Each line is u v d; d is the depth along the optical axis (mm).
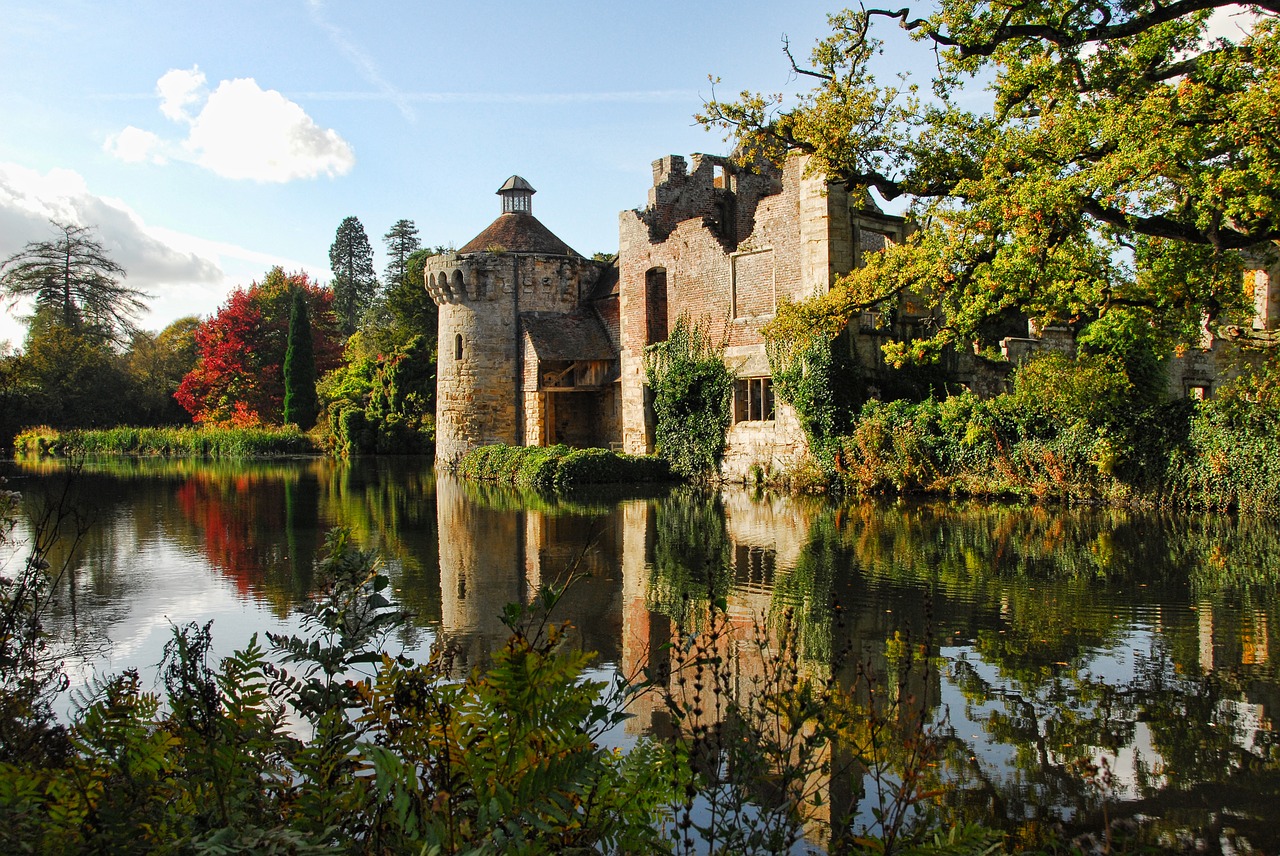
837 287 24406
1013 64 18641
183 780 4027
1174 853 5461
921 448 26656
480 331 43469
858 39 20250
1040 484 24156
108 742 4422
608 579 14289
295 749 4117
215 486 33656
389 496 29469
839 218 29297
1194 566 14391
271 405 78688
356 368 70062
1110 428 23344
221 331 76750
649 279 37000
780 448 30625
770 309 31328
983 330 27531
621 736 7215
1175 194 17453
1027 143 17938
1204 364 35844
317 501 27922
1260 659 9219
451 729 3857
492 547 17984
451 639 10594
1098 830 5730
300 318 71688
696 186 39219
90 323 75750
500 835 3344
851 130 20984
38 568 7641
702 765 5945
